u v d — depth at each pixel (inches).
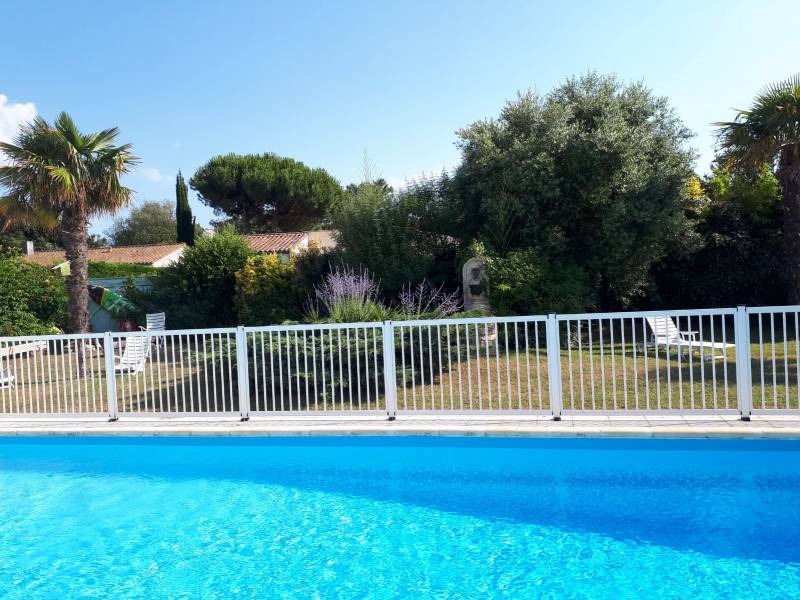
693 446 231.3
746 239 692.7
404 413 273.4
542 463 243.1
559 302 539.8
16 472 263.1
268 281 664.4
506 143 614.9
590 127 628.7
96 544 187.8
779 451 225.6
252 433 268.2
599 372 368.5
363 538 185.6
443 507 208.4
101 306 799.7
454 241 659.4
